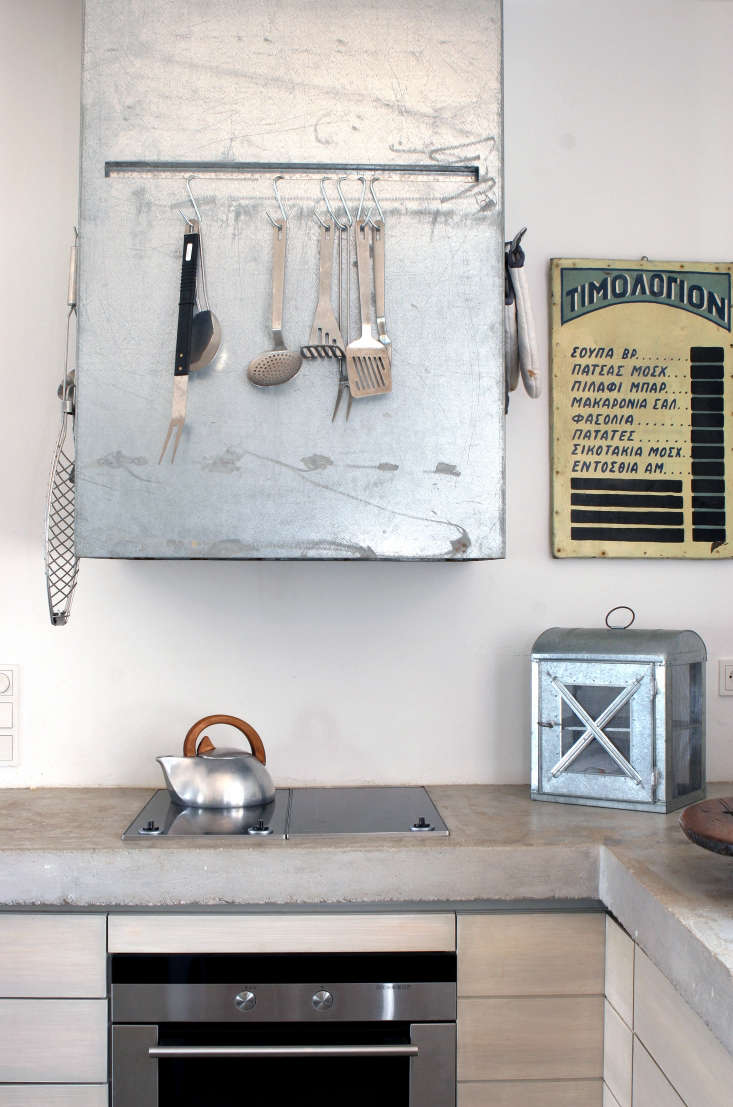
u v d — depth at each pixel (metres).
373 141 1.74
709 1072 1.18
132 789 2.02
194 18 1.73
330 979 1.58
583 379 2.09
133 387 1.71
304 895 1.58
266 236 1.73
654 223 2.11
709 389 2.11
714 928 1.20
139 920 1.57
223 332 1.72
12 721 2.02
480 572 2.09
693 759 1.93
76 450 1.71
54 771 2.03
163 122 1.73
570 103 2.12
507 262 1.80
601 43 2.12
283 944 1.58
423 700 2.08
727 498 2.11
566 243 2.12
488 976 1.59
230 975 1.57
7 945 1.57
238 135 1.73
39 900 1.57
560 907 1.60
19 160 2.03
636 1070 1.44
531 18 2.12
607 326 2.10
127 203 1.72
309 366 1.73
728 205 2.10
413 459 1.74
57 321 2.04
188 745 1.86
